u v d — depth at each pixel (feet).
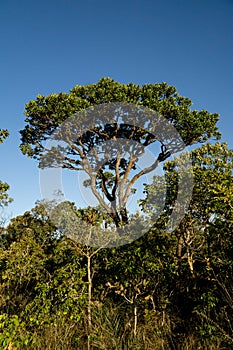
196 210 24.21
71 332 19.97
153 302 22.21
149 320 21.08
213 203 20.76
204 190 22.98
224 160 28.32
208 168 26.58
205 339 18.57
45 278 24.91
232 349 17.78
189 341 19.25
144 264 22.07
